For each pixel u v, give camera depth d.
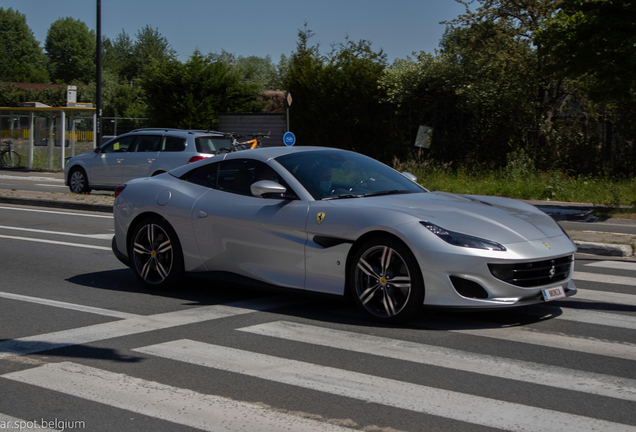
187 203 5.95
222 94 30.02
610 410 3.22
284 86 25.84
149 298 5.84
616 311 5.33
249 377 3.72
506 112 20.69
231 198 5.74
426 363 3.97
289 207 5.30
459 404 3.30
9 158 27.86
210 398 3.40
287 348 4.29
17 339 4.50
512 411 3.21
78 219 11.77
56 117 26.55
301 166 5.62
